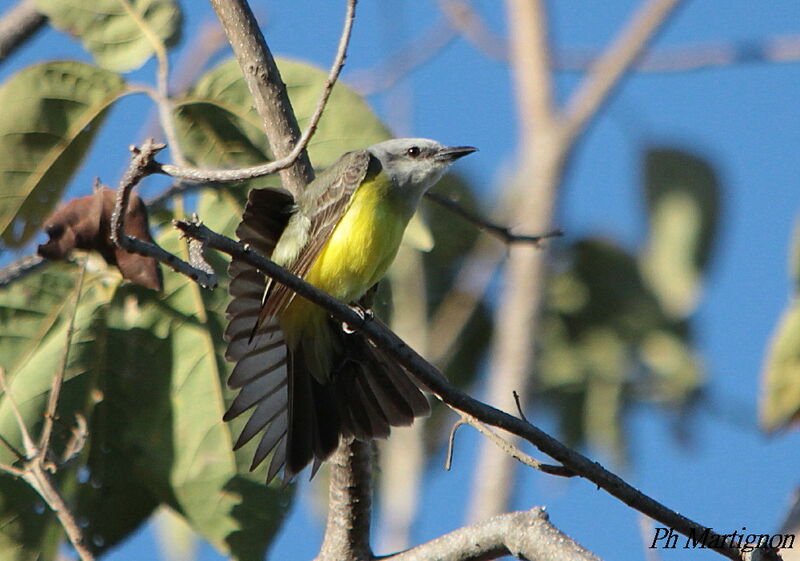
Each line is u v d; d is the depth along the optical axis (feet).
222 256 32.94
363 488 29.58
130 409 32.53
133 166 21.65
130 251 21.65
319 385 30.94
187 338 32.65
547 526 25.67
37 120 31.40
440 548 27.02
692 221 47.19
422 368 24.93
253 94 30.45
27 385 31.63
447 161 35.81
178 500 32.76
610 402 49.39
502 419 24.48
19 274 30.94
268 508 32.78
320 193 32.60
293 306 31.01
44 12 32.04
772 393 35.40
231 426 32.81
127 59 32.04
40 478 27.61
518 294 48.44
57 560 32.35
